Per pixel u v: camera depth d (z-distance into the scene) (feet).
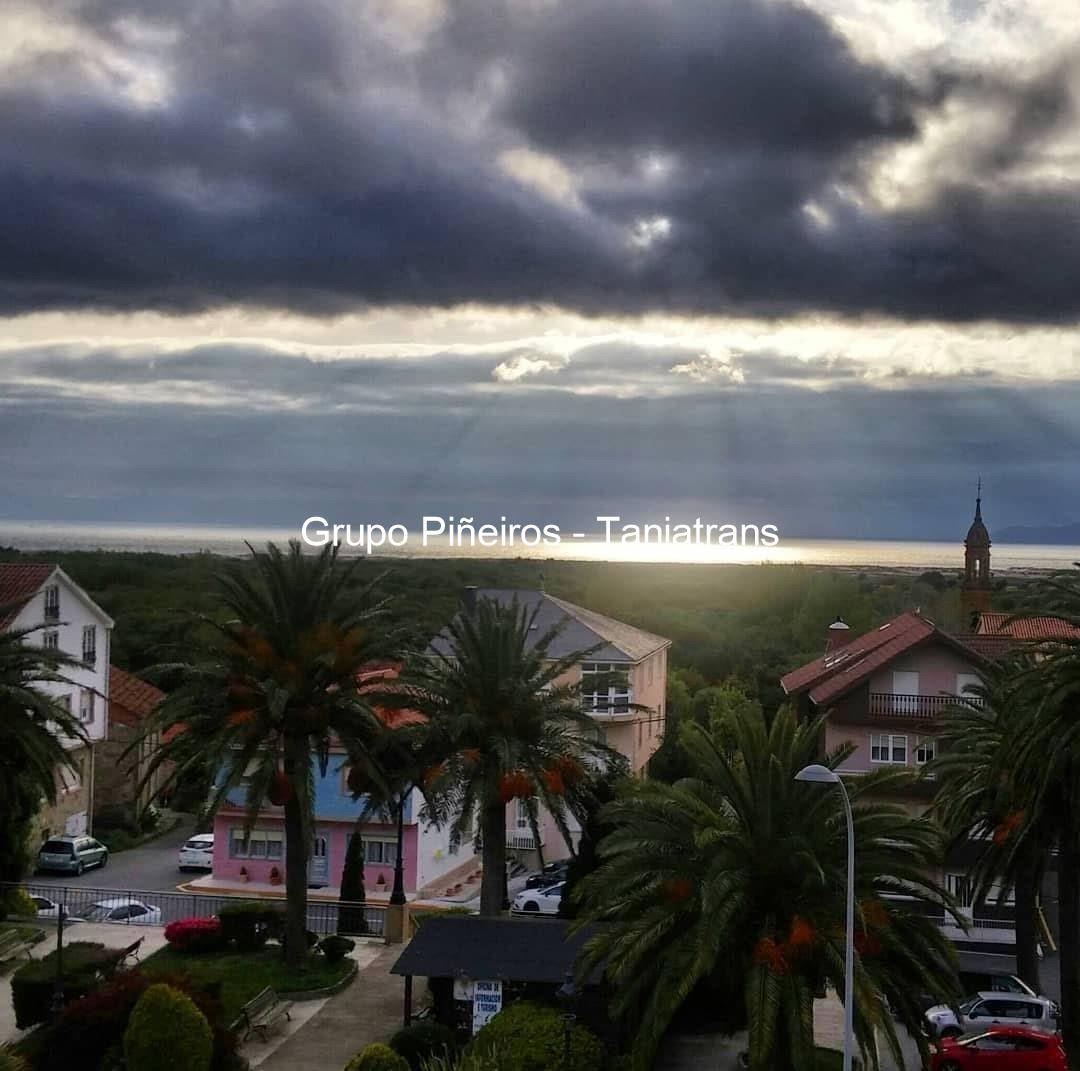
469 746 114.52
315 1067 89.15
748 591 409.90
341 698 109.29
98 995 81.35
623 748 198.59
